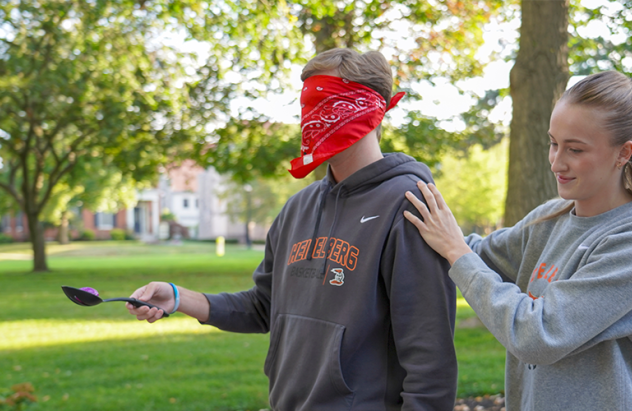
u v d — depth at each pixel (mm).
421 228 1458
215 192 42812
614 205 1328
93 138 14953
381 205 1512
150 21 11680
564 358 1300
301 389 1521
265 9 7246
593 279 1191
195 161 14570
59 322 8438
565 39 5430
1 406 3627
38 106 14438
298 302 1596
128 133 13539
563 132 1282
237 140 13625
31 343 6766
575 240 1366
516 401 1511
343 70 1505
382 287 1502
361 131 1500
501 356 5414
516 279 1653
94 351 6215
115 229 51562
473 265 1377
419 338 1418
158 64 12367
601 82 1256
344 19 9258
